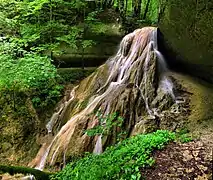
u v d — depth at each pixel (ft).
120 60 30.53
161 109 22.45
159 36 27.73
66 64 38.81
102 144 22.58
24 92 34.32
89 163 17.75
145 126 21.08
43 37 36.47
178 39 24.84
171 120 21.11
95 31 37.70
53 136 30.50
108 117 22.89
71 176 17.37
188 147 16.81
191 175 14.66
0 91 34.32
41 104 33.47
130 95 24.22
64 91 34.47
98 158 17.94
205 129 19.21
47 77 31.27
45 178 18.15
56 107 32.99
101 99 26.45
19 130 32.40
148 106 23.25
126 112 23.41
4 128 32.71
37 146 30.60
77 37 37.27
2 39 33.19
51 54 36.83
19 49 31.65
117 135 22.24
